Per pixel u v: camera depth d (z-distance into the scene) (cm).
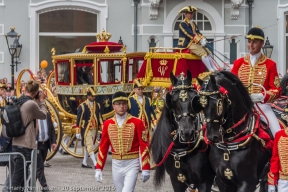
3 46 2453
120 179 903
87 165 1488
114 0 2450
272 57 2466
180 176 871
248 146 813
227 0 2442
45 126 1203
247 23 2453
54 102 1616
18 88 1620
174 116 846
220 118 783
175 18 2445
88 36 2462
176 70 1277
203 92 782
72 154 1582
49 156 1487
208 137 781
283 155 815
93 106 1498
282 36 2456
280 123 937
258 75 880
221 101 778
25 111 985
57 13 2461
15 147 990
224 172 816
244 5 2447
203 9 2441
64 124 1575
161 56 1298
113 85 1552
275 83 876
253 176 818
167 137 870
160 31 2453
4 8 2452
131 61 1584
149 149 905
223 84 812
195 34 1309
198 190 875
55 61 1620
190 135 812
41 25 2461
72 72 1564
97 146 1536
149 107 1419
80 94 1562
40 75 2133
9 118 976
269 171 851
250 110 836
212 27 2448
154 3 2400
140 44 2455
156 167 899
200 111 818
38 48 2461
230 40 2450
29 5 2444
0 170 1430
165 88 1480
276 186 845
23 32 2456
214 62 1318
